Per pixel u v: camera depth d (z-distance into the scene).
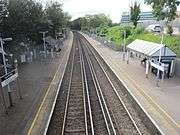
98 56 53.12
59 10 64.31
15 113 19.45
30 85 27.56
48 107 20.58
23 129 16.67
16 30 39.00
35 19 42.94
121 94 25.45
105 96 24.86
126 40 59.72
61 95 25.27
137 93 23.38
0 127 17.09
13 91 25.30
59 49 59.88
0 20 36.88
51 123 18.31
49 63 41.94
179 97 22.23
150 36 50.25
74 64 44.12
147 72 29.73
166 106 20.05
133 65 38.28
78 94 25.56
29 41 45.84
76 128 17.44
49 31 53.78
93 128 17.12
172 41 41.06
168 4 36.16
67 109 21.17
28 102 21.89
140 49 34.62
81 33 153.88
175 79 28.52
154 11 37.22
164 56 28.72
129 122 18.48
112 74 34.00
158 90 24.41
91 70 38.16
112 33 79.75
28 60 42.22
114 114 20.05
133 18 67.19
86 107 21.58
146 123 17.92
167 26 46.56
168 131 15.77
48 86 27.16
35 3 44.69
